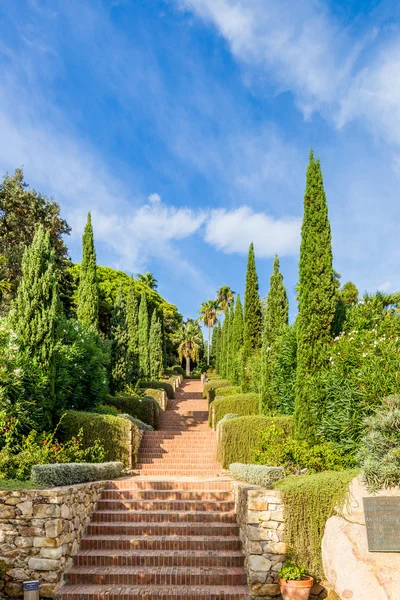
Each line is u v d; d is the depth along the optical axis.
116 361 23.33
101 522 9.61
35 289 12.66
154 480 11.60
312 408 10.96
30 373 11.71
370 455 7.43
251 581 7.36
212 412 19.50
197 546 8.80
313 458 9.80
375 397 9.48
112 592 7.35
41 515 7.54
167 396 28.88
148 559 8.33
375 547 6.36
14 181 22.53
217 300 67.12
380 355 10.30
